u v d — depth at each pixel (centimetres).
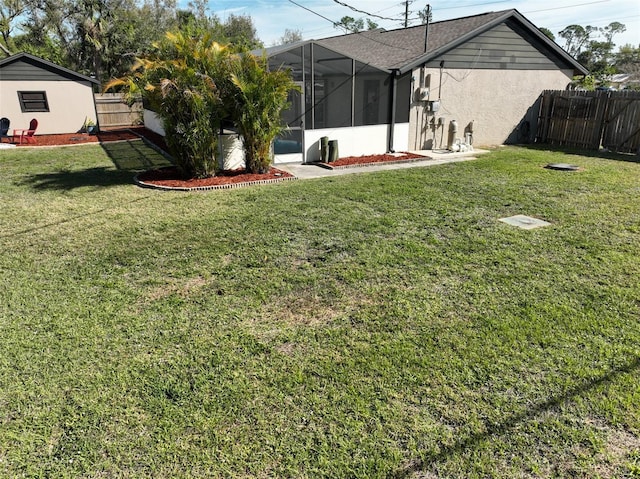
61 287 425
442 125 1312
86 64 2905
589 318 361
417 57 1202
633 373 292
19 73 1677
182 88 814
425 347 324
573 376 290
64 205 723
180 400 271
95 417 257
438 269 460
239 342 333
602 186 829
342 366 304
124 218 648
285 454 232
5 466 224
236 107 882
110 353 319
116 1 2861
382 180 895
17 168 1061
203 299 401
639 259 482
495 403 267
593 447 234
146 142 1527
